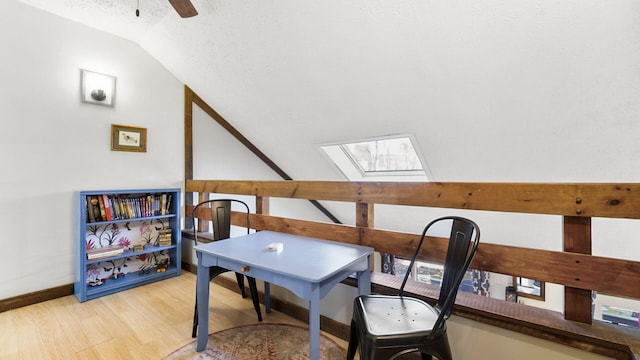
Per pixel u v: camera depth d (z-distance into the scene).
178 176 3.43
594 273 1.22
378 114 2.51
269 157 4.19
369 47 1.99
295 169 4.10
